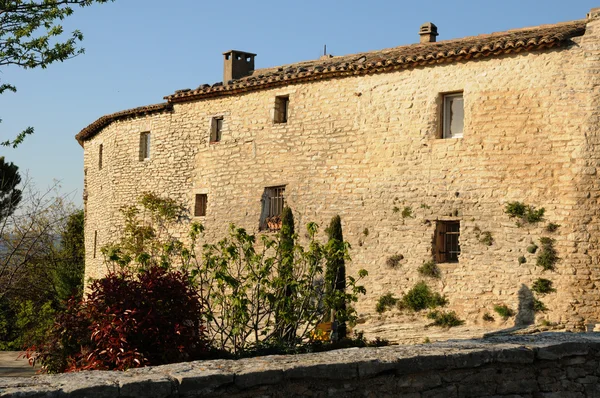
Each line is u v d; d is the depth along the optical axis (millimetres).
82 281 33031
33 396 5453
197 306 11273
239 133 23219
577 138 17375
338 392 6965
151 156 25797
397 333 18703
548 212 17625
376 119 20297
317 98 21453
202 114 24359
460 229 18719
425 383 7430
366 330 19078
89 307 10461
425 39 23688
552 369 8289
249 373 6469
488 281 18203
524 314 17625
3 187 29031
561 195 17500
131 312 10086
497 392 7879
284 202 21953
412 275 19281
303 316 14141
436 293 18859
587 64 17406
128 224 25641
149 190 25734
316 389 6863
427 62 19359
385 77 20234
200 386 6215
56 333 10898
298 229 21406
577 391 8438
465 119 18844
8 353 24188
